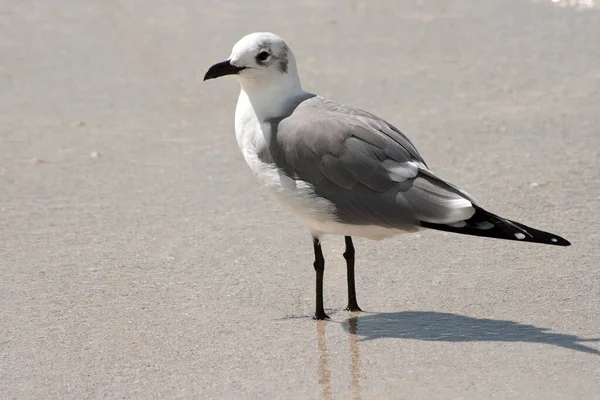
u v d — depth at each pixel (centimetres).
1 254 1264
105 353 1012
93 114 1794
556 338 1009
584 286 1130
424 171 1018
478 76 1906
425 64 1981
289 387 932
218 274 1204
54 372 974
